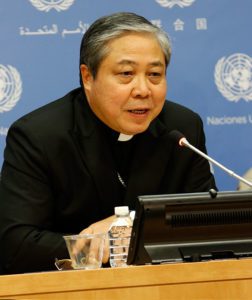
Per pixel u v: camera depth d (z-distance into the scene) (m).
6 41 6.09
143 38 4.75
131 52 4.72
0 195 5.01
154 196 3.25
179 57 6.27
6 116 6.08
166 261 3.20
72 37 6.16
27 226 4.76
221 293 3.00
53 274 2.94
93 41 4.82
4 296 2.92
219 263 3.01
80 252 3.64
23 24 6.11
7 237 4.76
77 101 5.31
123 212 4.15
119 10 6.20
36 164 4.98
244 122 6.32
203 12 6.30
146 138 5.23
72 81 6.16
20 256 4.68
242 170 6.30
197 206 3.26
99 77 4.84
